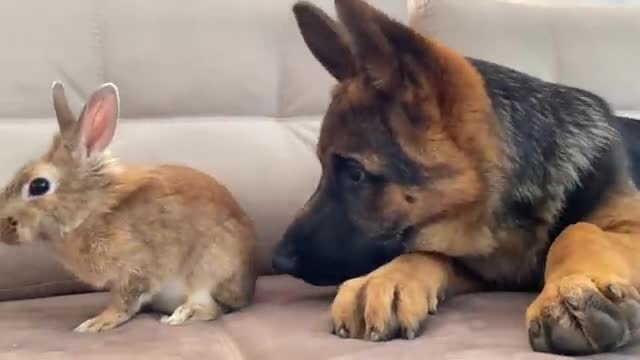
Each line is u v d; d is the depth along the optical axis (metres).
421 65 0.69
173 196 0.71
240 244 0.74
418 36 0.69
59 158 0.70
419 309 0.63
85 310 0.75
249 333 0.64
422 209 0.71
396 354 0.56
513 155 0.72
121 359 0.57
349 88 0.73
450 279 0.74
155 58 0.94
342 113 0.73
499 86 0.75
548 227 0.73
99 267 0.69
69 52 0.91
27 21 0.91
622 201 0.75
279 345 0.60
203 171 0.88
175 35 0.95
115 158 0.79
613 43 1.08
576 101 0.79
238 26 0.97
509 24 1.05
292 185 0.93
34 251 0.84
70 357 0.58
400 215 0.71
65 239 0.69
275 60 0.97
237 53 0.96
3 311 0.76
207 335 0.64
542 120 0.75
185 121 0.94
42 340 0.63
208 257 0.71
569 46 1.06
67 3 0.92
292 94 0.98
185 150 0.91
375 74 0.69
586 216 0.74
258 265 0.91
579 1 1.30
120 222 0.69
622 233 0.71
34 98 0.90
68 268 0.71
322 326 0.65
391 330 0.61
